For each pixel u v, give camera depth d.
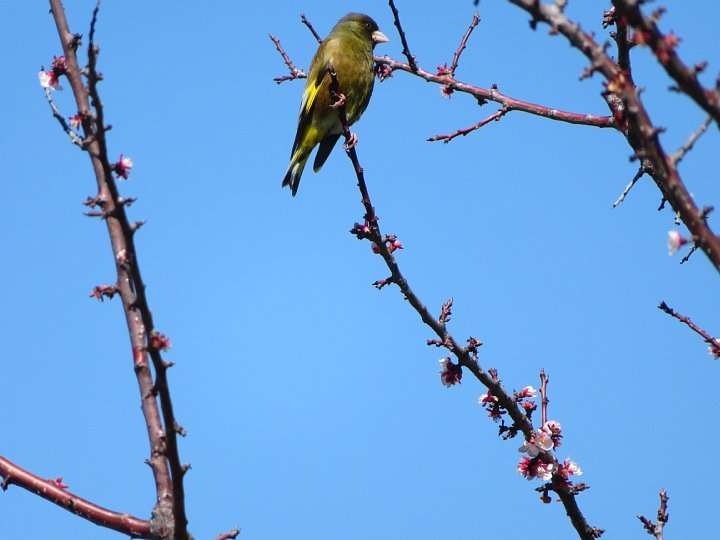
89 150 9.09
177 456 7.56
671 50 6.03
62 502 8.53
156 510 8.34
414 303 11.22
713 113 5.99
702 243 6.31
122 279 8.95
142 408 8.69
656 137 6.35
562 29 6.52
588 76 6.48
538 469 10.98
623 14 6.12
